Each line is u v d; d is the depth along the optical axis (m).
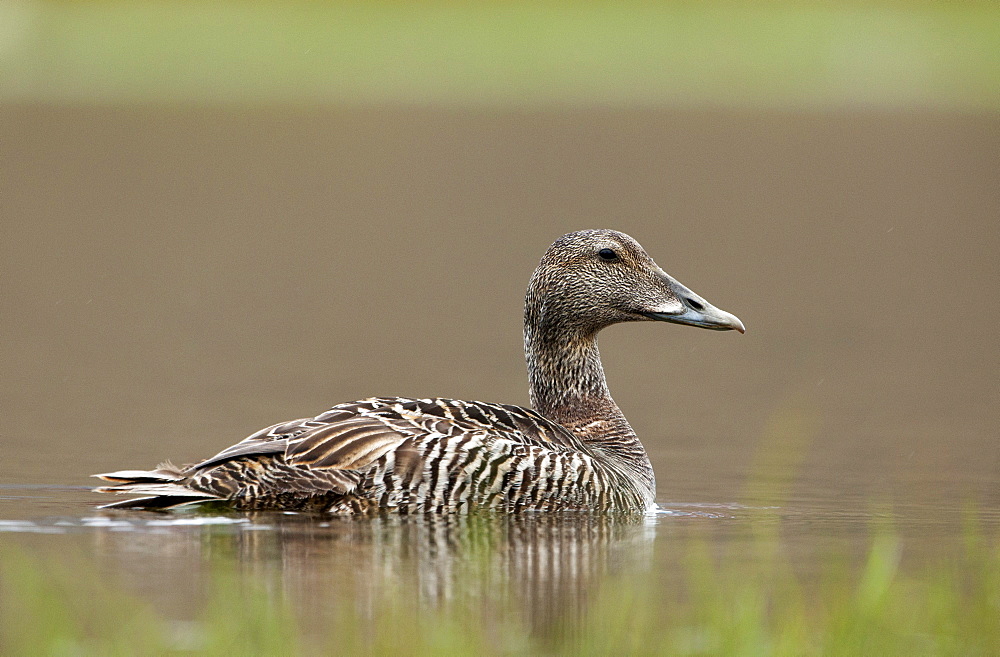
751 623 8.85
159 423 18.88
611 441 14.01
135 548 10.80
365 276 36.66
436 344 27.05
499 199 51.34
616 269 14.10
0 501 12.83
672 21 91.25
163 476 11.88
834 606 9.22
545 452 12.29
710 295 32.88
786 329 29.12
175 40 84.88
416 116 76.06
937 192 52.75
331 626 8.95
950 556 11.24
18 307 30.16
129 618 9.02
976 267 38.03
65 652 8.36
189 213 47.44
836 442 18.09
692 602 9.66
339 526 11.57
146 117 73.44
